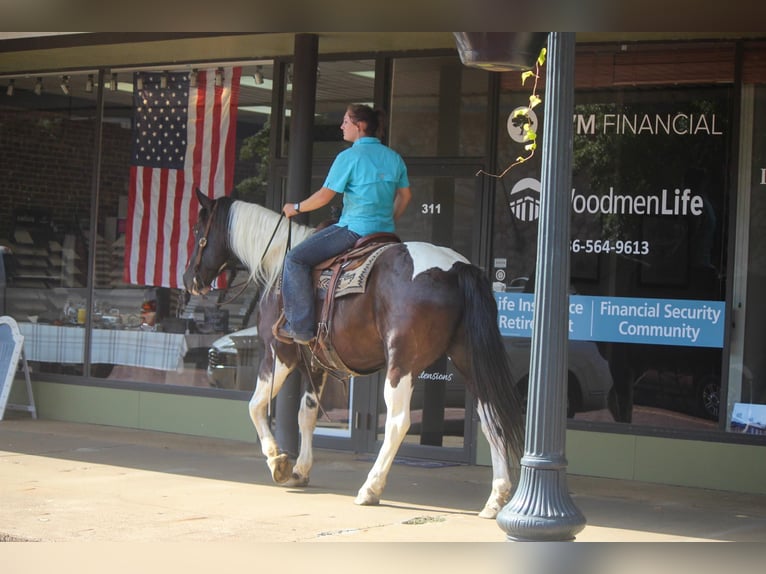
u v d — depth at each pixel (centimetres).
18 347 1202
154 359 1161
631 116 929
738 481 871
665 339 908
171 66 1164
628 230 925
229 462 951
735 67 895
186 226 1152
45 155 1242
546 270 566
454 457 983
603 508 787
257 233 818
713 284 896
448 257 722
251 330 1100
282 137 1098
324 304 747
